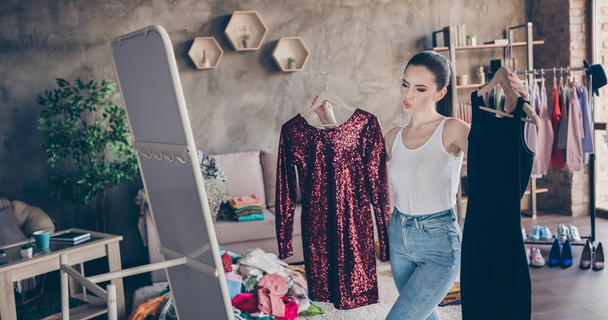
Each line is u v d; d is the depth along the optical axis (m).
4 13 4.95
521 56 6.43
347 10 5.86
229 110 5.60
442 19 6.14
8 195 5.04
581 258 4.46
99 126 4.76
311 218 2.56
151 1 5.31
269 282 3.74
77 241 3.72
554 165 5.19
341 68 5.88
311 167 2.55
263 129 5.71
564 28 6.03
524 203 6.59
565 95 4.99
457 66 6.22
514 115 1.92
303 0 5.72
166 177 2.16
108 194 5.24
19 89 5.02
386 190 2.52
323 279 2.58
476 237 2.02
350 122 2.53
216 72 5.54
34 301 4.34
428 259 2.12
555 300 3.84
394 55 6.03
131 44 2.07
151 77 2.00
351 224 2.54
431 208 2.08
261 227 4.71
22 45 5.01
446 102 2.32
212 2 5.48
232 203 4.80
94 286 1.93
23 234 4.52
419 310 2.10
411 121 2.21
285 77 5.73
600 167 6.07
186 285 2.30
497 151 1.95
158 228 2.41
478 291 2.03
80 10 5.13
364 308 3.82
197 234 2.06
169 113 1.96
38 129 5.07
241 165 5.31
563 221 5.94
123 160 5.12
